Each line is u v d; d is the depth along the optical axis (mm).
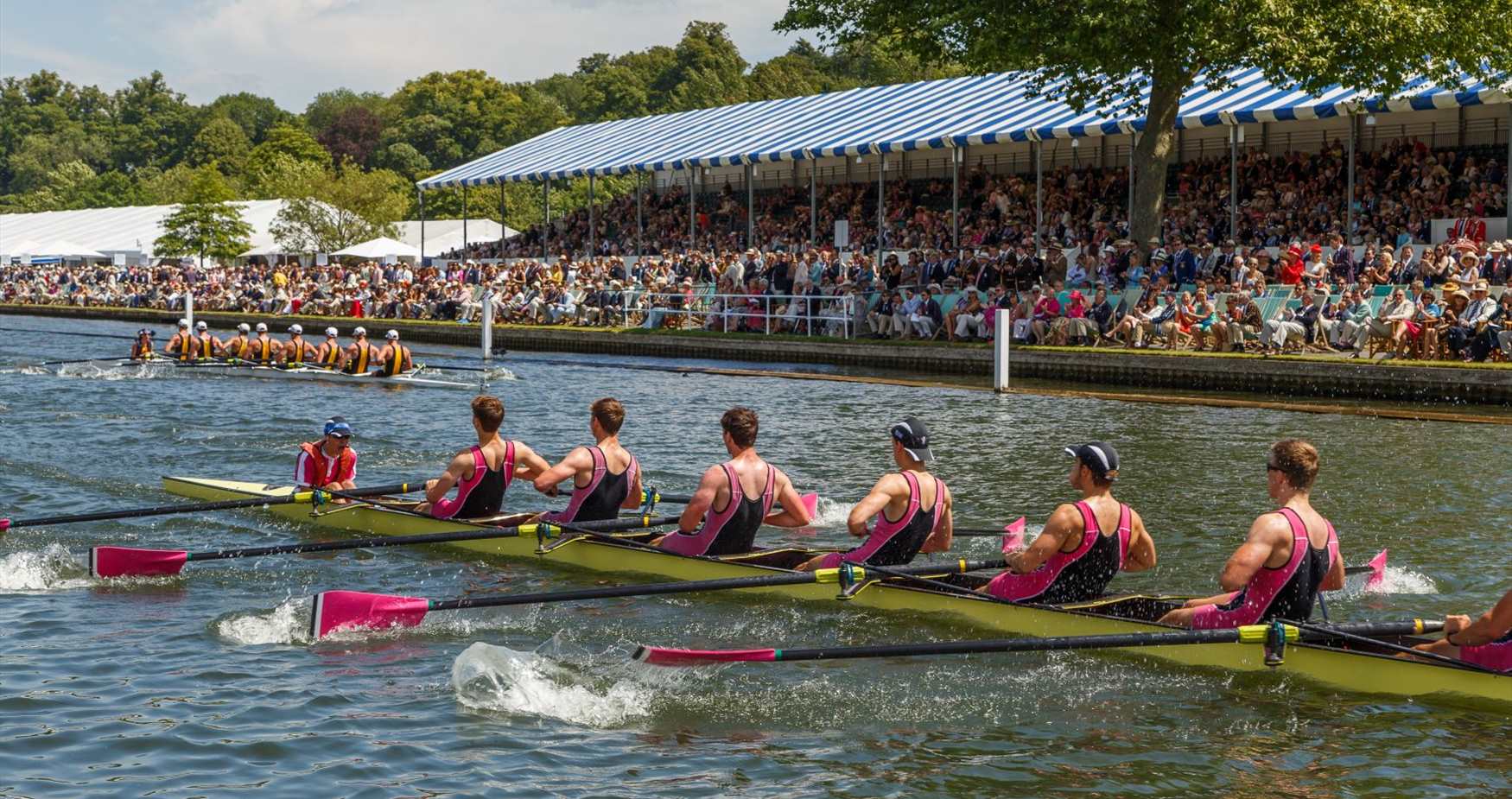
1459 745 9312
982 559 14562
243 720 9703
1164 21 34031
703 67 151500
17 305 74812
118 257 86500
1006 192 45531
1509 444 21766
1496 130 38656
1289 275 31953
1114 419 25750
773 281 42844
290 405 28234
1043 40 34219
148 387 31922
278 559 14680
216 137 163000
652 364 40031
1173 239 37125
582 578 13766
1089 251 37500
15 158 184750
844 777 8906
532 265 54062
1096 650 11180
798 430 24547
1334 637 10172
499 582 13680
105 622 12125
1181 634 9883
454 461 14797
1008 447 22312
